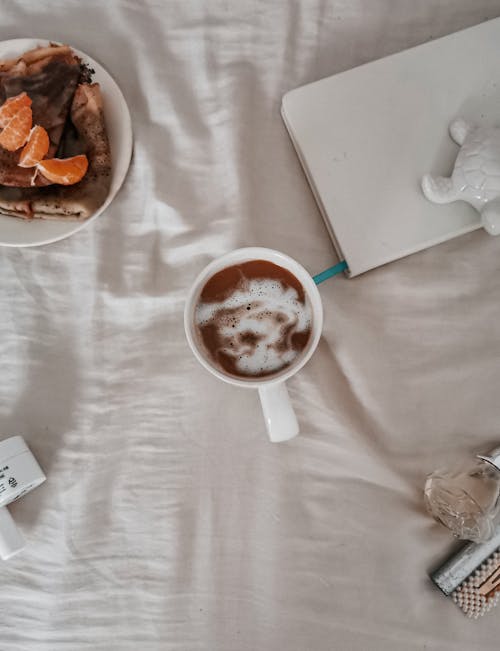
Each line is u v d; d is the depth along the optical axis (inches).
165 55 26.8
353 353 24.4
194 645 22.9
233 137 25.6
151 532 23.6
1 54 25.8
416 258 25.2
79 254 25.3
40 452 24.1
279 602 23.0
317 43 26.9
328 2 26.8
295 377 24.2
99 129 24.2
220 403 24.3
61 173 23.0
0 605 23.5
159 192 25.6
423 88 25.2
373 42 26.9
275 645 22.7
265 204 25.7
